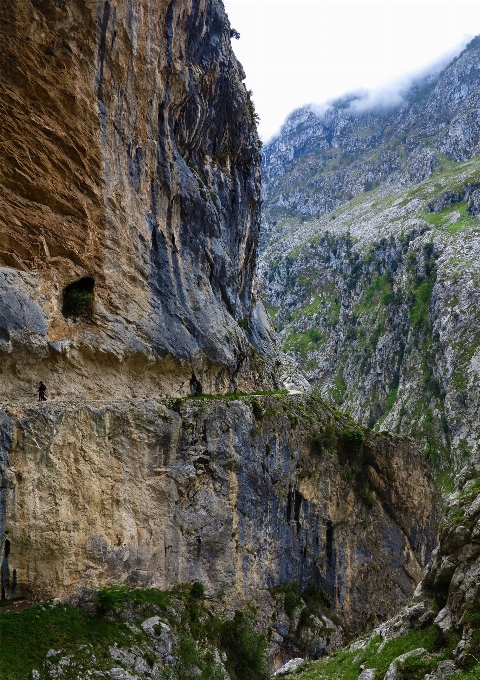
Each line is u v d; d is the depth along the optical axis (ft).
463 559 89.86
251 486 162.09
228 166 212.23
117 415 128.36
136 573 127.24
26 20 119.55
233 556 152.66
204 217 179.22
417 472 227.61
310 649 168.96
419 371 645.92
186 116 174.50
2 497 106.42
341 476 202.28
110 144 136.87
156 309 151.12
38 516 110.32
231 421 157.58
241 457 158.92
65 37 124.57
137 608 120.78
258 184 241.55
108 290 137.18
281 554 172.04
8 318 114.62
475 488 98.99
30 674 95.40
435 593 95.81
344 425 212.64
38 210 125.80
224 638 142.10
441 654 84.12
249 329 238.48
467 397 568.41
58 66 124.77
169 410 141.08
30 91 123.03
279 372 264.11
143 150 149.69
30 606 107.45
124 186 141.79
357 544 202.18
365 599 199.11
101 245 135.23
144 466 133.18
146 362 145.69
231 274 201.57
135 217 146.10
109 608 114.52
